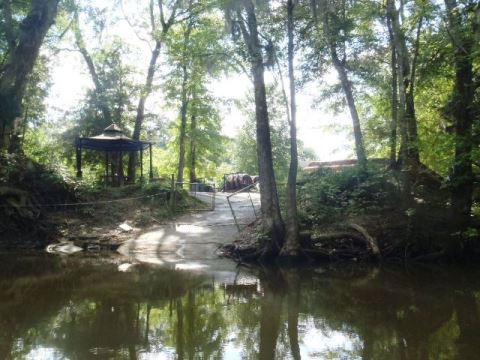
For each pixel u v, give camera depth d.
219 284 9.66
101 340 5.70
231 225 16.36
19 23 17.52
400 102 14.27
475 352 5.33
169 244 14.30
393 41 14.96
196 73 16.39
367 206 14.57
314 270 11.94
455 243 13.03
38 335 5.86
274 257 13.08
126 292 8.62
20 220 15.16
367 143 18.09
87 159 25.27
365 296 8.57
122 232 15.67
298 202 15.58
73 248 14.23
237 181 29.92
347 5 15.81
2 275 10.23
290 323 6.59
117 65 25.72
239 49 13.62
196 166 39.03
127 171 25.53
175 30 25.47
